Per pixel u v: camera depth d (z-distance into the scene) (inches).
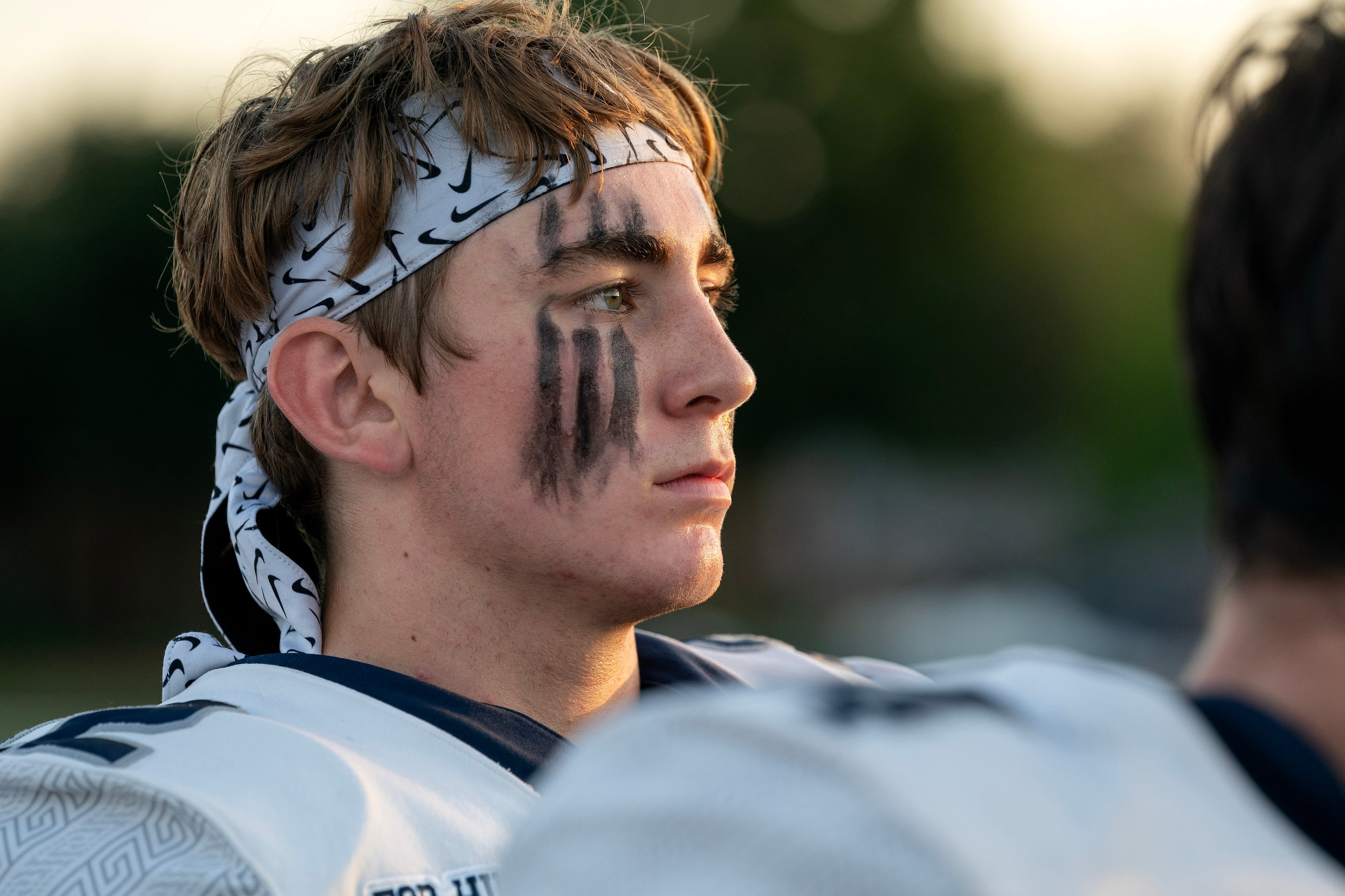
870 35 1109.7
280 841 56.2
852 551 1320.1
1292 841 27.1
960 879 24.5
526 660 73.8
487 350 71.8
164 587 963.3
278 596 74.9
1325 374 28.7
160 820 57.6
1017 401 1109.7
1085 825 26.4
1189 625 810.2
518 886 31.5
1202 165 33.1
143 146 921.5
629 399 72.4
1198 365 31.9
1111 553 1044.5
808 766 27.7
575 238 72.4
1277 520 29.9
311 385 74.7
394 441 73.9
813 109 1064.2
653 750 30.5
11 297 907.4
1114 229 1285.7
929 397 1061.8
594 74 77.3
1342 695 29.1
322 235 74.1
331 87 76.8
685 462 72.9
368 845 57.9
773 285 1036.5
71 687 633.6
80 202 929.5
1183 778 27.8
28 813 60.7
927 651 749.9
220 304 81.4
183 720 64.7
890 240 1067.3
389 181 72.4
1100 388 1235.2
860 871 25.4
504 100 73.0
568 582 71.9
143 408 907.4
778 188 1061.8
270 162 74.6
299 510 80.0
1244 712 29.2
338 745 62.9
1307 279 29.4
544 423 71.6
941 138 1082.7
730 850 27.1
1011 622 795.4
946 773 26.6
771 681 90.0
